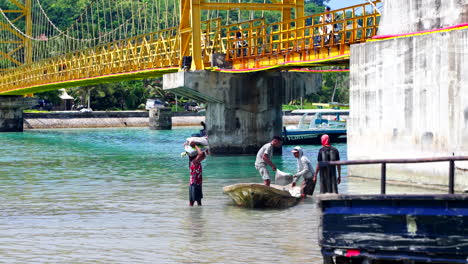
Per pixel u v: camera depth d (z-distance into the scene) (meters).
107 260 13.20
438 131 22.05
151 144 56.50
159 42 46.72
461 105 21.25
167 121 93.44
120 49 53.06
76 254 13.73
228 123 41.31
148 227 16.45
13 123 89.06
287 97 42.53
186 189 23.88
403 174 23.36
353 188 22.89
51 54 82.38
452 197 10.39
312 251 13.66
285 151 45.47
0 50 111.75
